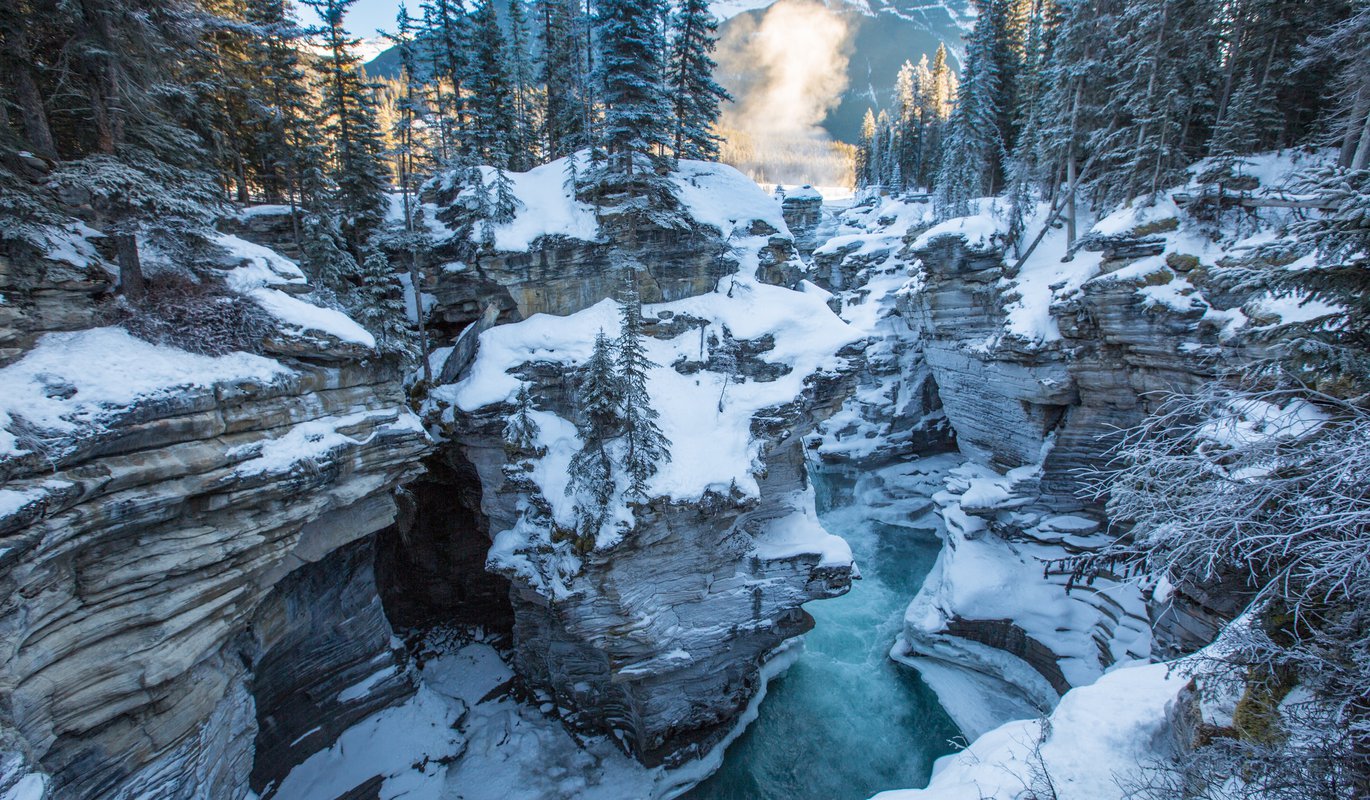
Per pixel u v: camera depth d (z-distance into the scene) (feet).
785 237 99.40
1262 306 64.28
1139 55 95.04
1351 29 62.64
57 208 41.65
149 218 41.60
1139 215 89.61
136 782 39.58
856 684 86.74
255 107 78.23
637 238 87.66
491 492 77.56
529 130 129.29
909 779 71.72
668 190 88.48
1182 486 26.73
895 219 212.84
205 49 58.13
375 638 70.23
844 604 105.50
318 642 63.31
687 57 102.12
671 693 70.54
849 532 130.00
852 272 183.01
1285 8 92.63
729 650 74.54
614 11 79.87
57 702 35.06
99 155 39.88
